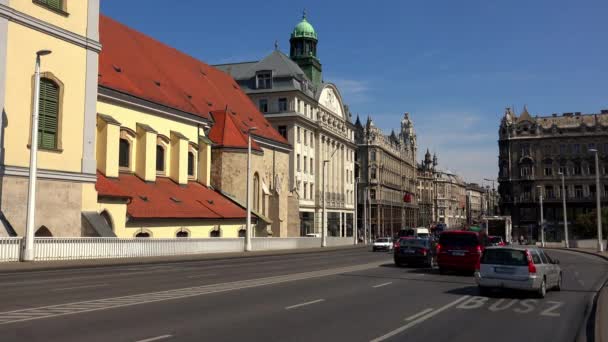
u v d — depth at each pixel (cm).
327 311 1303
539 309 1426
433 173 19100
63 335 942
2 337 914
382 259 3788
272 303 1417
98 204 3472
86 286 1731
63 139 3170
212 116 5638
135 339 923
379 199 12006
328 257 4081
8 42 2855
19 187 2877
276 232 6400
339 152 9506
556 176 11088
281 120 7556
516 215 11244
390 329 1086
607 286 1898
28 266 2348
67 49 3219
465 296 1670
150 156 4347
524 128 11431
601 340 940
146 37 5600
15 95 2895
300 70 8356
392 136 14412
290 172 7506
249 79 7844
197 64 6494
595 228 8281
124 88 4153
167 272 2389
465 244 2566
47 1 3112
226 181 5384
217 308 1309
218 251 4116
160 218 3916
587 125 11025
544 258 1795
